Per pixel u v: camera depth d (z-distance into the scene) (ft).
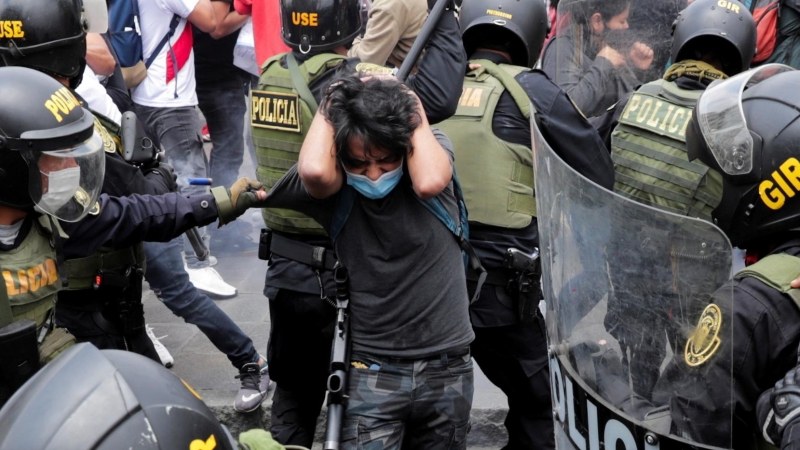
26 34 17.61
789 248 12.62
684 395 11.14
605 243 11.55
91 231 16.14
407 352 16.02
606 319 11.80
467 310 16.67
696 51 21.58
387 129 14.55
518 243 19.13
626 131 20.18
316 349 20.20
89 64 26.03
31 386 7.66
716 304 10.67
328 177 15.15
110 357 7.85
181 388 7.96
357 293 16.11
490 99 19.10
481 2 20.40
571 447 13.01
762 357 11.72
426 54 18.79
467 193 19.04
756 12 31.40
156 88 32.60
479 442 24.32
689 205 19.35
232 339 24.14
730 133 12.70
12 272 14.48
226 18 34.68
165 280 23.49
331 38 19.45
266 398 24.85
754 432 12.05
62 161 14.49
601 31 25.96
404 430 16.58
